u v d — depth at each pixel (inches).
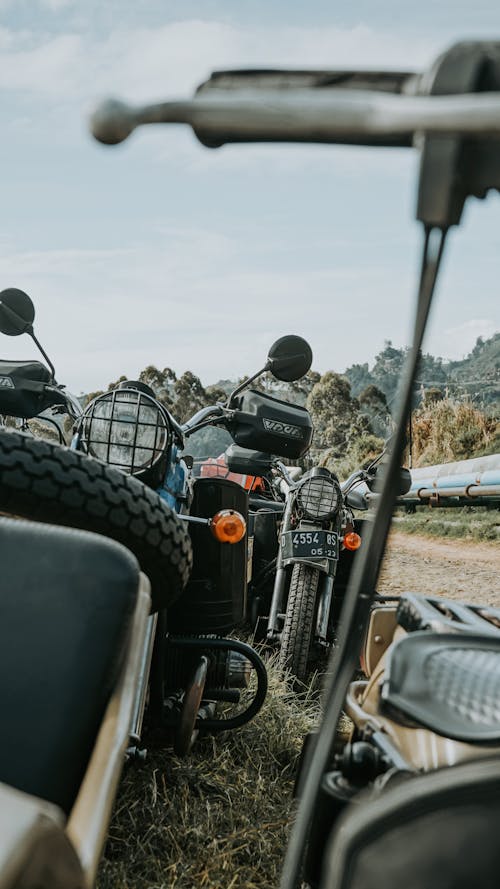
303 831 39.4
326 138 32.1
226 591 113.3
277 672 151.2
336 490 168.9
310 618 158.4
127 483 73.8
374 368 2012.8
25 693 49.2
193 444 257.0
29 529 53.6
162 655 103.4
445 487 524.4
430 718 47.1
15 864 32.4
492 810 33.4
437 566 343.6
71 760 48.5
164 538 75.0
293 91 31.7
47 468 69.7
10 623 50.7
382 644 75.9
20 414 131.6
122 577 52.0
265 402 124.8
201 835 95.0
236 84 33.8
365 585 40.3
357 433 1195.3
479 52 31.7
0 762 47.9
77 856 37.4
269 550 191.9
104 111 29.8
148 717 106.0
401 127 29.3
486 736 44.9
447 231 33.2
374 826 34.3
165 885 86.0
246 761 116.1
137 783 104.3
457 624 60.9
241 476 215.3
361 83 33.1
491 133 28.8
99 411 106.7
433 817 33.7
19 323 127.0
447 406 667.4
